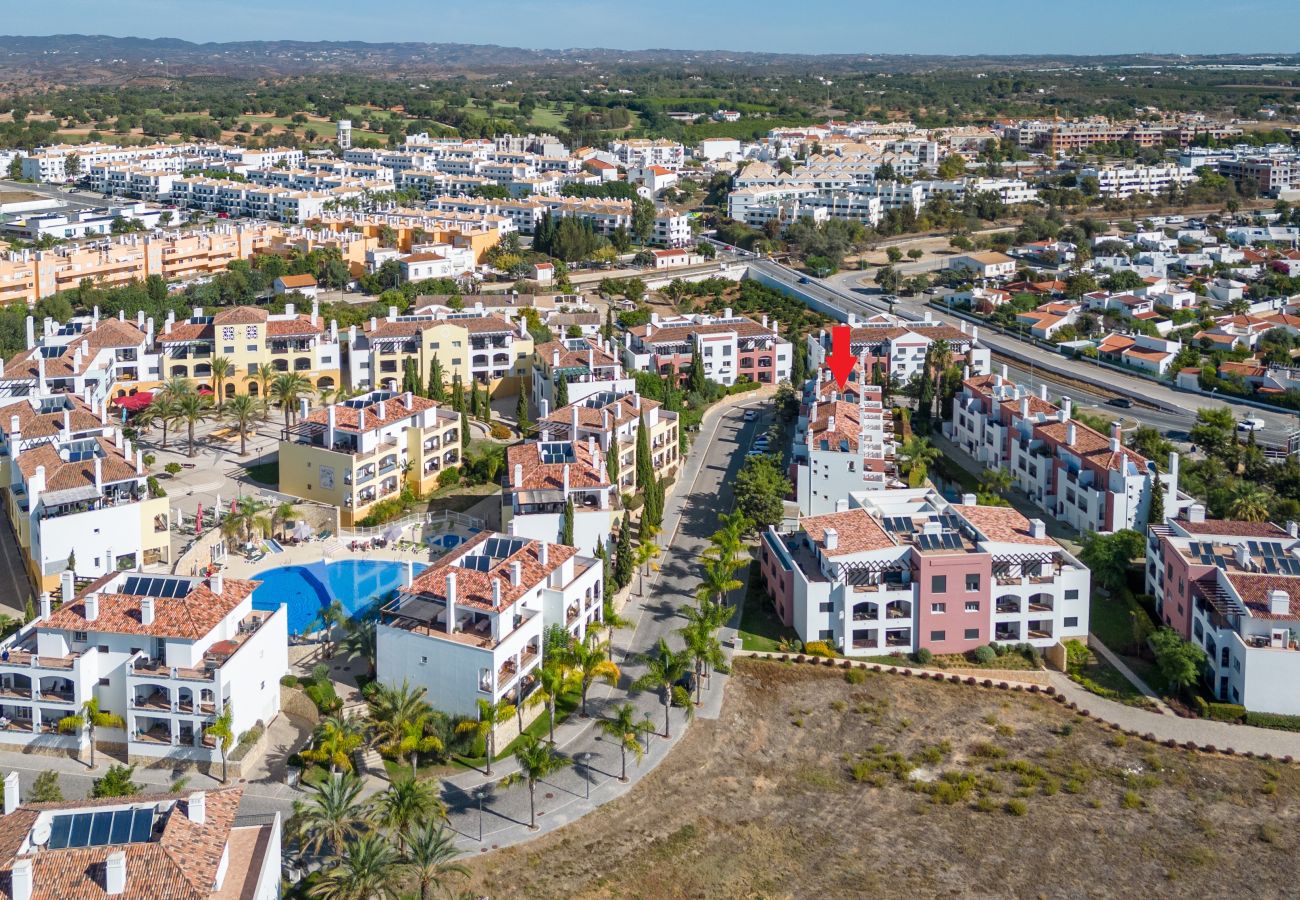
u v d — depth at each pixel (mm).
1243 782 154375
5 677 151250
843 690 173500
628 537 194000
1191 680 171500
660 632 186750
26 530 197875
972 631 183625
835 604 182750
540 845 137250
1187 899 133125
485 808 143125
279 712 159250
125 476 197375
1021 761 157625
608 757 155000
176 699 145875
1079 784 152750
